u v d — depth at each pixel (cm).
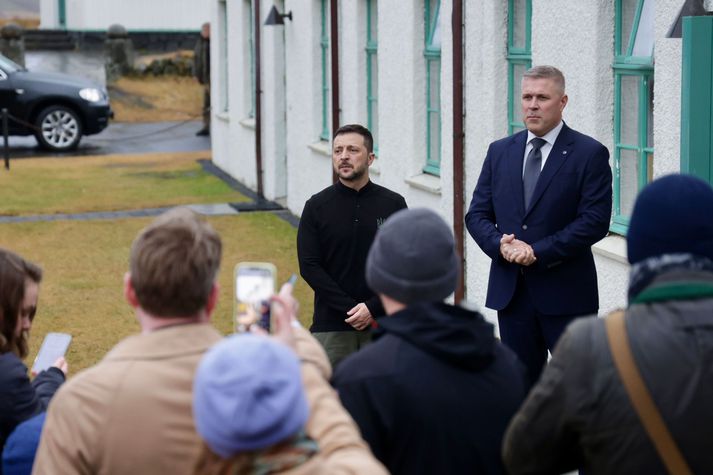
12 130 2411
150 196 1809
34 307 432
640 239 323
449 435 333
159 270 322
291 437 255
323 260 676
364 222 670
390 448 335
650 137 788
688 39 626
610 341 308
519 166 642
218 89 2152
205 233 331
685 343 304
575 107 845
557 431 314
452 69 1020
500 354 352
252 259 1318
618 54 814
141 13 3731
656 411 301
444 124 1065
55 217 1614
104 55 3562
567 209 629
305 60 1558
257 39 1762
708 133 632
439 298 346
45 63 3562
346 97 1376
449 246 347
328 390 311
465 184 1027
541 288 629
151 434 317
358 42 1334
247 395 248
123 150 2448
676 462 300
